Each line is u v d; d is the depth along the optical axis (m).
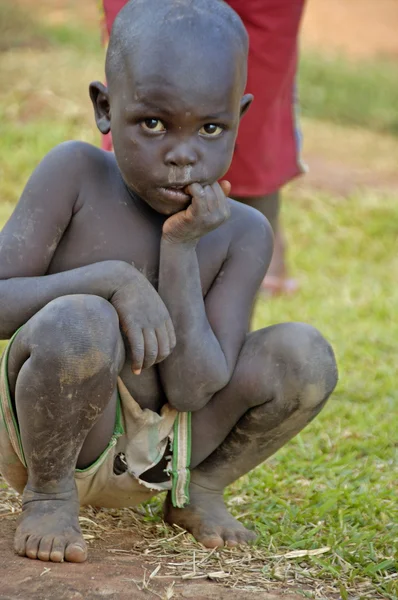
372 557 7.36
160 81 6.32
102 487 7.29
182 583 6.59
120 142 6.55
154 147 6.44
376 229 19.72
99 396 6.51
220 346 7.12
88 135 21.41
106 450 7.04
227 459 7.58
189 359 6.92
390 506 8.48
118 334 6.52
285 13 11.32
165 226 6.74
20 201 6.89
